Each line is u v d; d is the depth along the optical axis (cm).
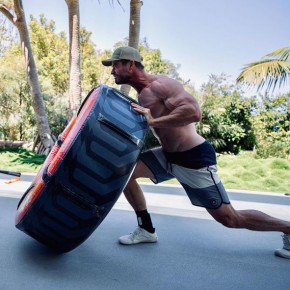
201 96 1043
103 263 217
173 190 522
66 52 1573
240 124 1038
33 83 888
